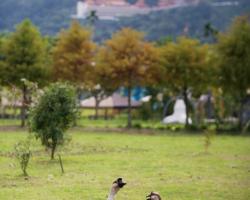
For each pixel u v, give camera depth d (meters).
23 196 53.12
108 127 165.50
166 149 103.69
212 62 162.25
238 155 94.12
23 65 158.00
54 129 81.62
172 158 88.19
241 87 160.75
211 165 79.56
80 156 88.00
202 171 72.94
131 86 168.00
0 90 162.00
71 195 54.00
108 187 58.72
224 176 68.75
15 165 75.00
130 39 164.88
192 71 162.50
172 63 163.25
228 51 159.38
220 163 82.25
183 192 57.28
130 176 67.44
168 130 159.38
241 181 64.88
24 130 145.88
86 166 75.75
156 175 68.69
